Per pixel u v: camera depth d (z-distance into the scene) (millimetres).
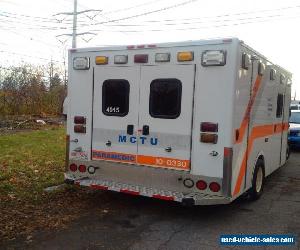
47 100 28219
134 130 6262
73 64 6762
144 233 5398
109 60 6422
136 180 6293
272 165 8305
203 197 5594
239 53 5555
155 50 6012
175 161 5938
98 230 5453
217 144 5617
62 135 16078
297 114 14625
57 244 4902
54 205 6504
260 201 7199
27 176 8289
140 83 6176
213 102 5613
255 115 6590
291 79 9539
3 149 11555
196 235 5371
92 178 6695
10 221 5625
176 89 5879
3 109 24828
